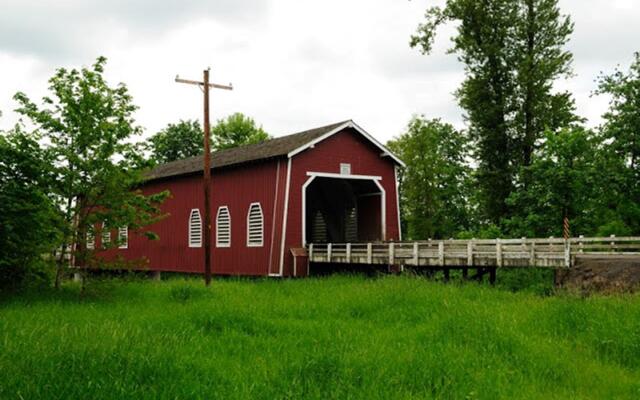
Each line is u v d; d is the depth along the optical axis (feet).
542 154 91.15
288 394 20.70
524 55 98.84
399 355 26.63
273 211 81.05
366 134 86.22
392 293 46.26
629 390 23.72
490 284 60.95
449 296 45.29
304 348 28.76
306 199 104.32
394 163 90.74
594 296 43.80
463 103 104.37
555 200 90.22
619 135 85.40
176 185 101.30
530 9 98.32
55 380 19.13
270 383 22.33
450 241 62.64
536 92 97.04
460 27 103.30
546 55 97.86
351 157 86.02
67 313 38.34
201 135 202.59
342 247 82.28
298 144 80.94
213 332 33.47
